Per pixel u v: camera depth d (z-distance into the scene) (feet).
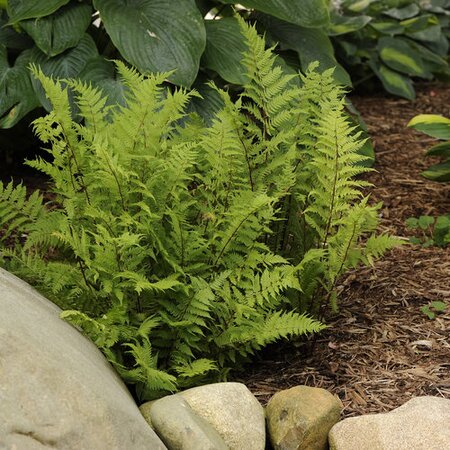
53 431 6.06
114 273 7.27
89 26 11.14
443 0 16.90
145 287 7.11
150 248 7.44
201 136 7.90
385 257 9.46
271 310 8.05
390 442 6.83
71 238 7.18
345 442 6.95
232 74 10.31
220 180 7.66
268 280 7.46
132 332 7.30
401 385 7.73
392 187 10.99
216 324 7.62
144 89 7.48
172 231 7.60
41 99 10.14
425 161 11.65
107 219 7.34
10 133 11.10
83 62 10.39
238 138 7.83
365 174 11.31
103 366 6.93
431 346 8.16
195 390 7.07
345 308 8.68
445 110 14.12
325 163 7.70
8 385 6.09
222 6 11.46
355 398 7.63
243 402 7.05
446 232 9.65
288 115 7.90
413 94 14.58
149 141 7.57
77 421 6.14
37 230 7.73
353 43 14.85
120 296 7.20
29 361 6.20
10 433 5.95
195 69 10.01
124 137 7.56
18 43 10.89
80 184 7.63
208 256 7.64
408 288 8.93
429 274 9.15
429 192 10.84
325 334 8.32
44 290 7.55
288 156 7.82
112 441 6.21
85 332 7.19
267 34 11.25
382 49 14.78
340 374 7.89
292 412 7.09
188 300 7.40
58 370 6.27
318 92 8.24
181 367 7.34
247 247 7.64
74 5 10.58
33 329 6.46
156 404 6.86
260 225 7.55
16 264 7.79
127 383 7.39
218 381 7.68
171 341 7.52
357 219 7.73
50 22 10.32
